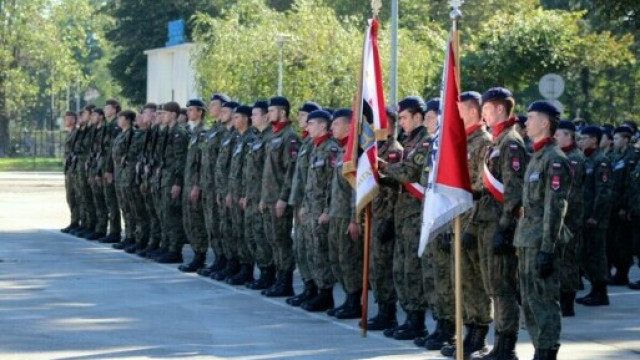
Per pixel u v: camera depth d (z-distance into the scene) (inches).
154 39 2694.4
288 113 658.8
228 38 1478.8
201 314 583.2
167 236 813.9
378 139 510.3
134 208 863.1
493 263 454.9
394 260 523.2
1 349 478.0
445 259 484.1
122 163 871.1
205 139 738.2
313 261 603.2
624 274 758.5
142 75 2714.1
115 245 907.4
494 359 463.2
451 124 427.2
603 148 773.3
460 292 421.1
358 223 562.9
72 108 4074.8
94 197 959.0
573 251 605.3
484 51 1348.4
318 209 597.9
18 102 2878.9
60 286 678.5
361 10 2159.2
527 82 1391.5
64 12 2906.0
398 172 502.9
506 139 449.4
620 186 749.9
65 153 1022.4
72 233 1017.5
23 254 851.4
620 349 509.4
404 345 504.7
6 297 630.5
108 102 944.3
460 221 460.1
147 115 835.4
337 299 650.8
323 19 1462.8
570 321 593.6
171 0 2677.2
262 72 1450.5
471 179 463.8
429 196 430.0
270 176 650.2
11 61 2822.3
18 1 2785.4
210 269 741.9
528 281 433.4
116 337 511.5
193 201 757.9
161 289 674.8
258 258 677.3
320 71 1430.9
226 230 714.2
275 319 572.1
